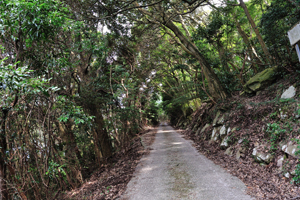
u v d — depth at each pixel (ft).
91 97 29.07
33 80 9.12
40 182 19.08
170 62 62.49
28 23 10.96
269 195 11.54
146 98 71.46
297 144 13.04
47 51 14.55
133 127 45.85
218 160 21.62
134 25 42.47
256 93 28.37
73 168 25.18
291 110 16.20
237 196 12.26
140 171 21.93
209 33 35.99
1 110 11.09
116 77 34.06
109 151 35.24
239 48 45.50
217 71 44.62
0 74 8.07
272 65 28.19
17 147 14.12
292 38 6.59
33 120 16.01
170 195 14.05
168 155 28.71
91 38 24.25
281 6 22.41
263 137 18.24
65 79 22.54
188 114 78.38
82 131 30.27
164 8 34.40
